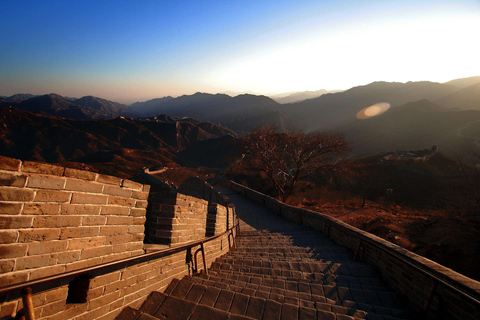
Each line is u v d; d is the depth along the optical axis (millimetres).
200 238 4855
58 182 2043
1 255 1669
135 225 2941
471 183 10320
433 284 3377
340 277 4926
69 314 2115
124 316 2598
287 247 7535
